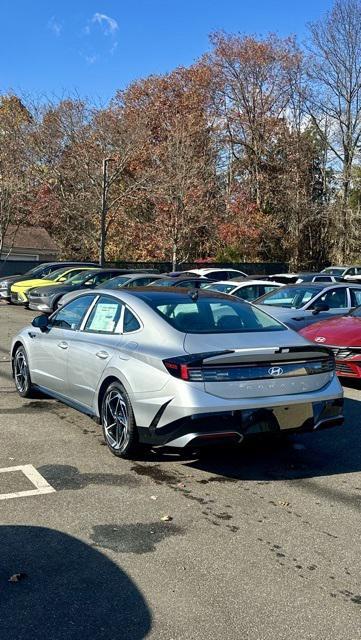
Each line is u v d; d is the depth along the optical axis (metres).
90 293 6.73
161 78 44.41
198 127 40.44
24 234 46.94
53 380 6.90
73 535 4.09
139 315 5.72
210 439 4.90
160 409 5.03
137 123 38.47
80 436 6.32
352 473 5.39
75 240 41.66
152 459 5.65
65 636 3.01
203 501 4.71
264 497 4.81
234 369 5.00
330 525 4.33
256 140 44.88
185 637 3.02
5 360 10.77
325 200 45.09
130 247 40.47
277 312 11.17
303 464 5.61
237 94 45.09
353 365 8.80
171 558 3.80
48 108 38.53
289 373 5.20
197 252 42.12
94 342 6.07
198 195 37.59
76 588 3.44
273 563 3.77
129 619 3.16
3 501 4.62
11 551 3.85
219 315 5.80
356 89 42.94
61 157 38.72
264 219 43.03
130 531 4.17
